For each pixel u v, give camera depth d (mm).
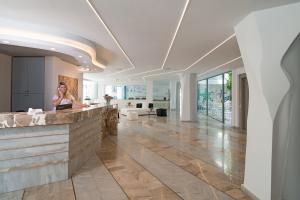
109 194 3262
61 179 3760
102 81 18797
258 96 3143
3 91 6730
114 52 6574
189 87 12234
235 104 10172
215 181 3781
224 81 11914
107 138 7461
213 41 5090
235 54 6570
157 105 21016
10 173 3312
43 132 3562
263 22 3064
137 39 5043
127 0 3031
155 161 4875
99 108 5734
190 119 12375
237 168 4438
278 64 2938
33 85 7055
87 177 3918
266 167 2932
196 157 5203
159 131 8984
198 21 3744
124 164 4664
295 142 2990
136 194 3271
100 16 3650
